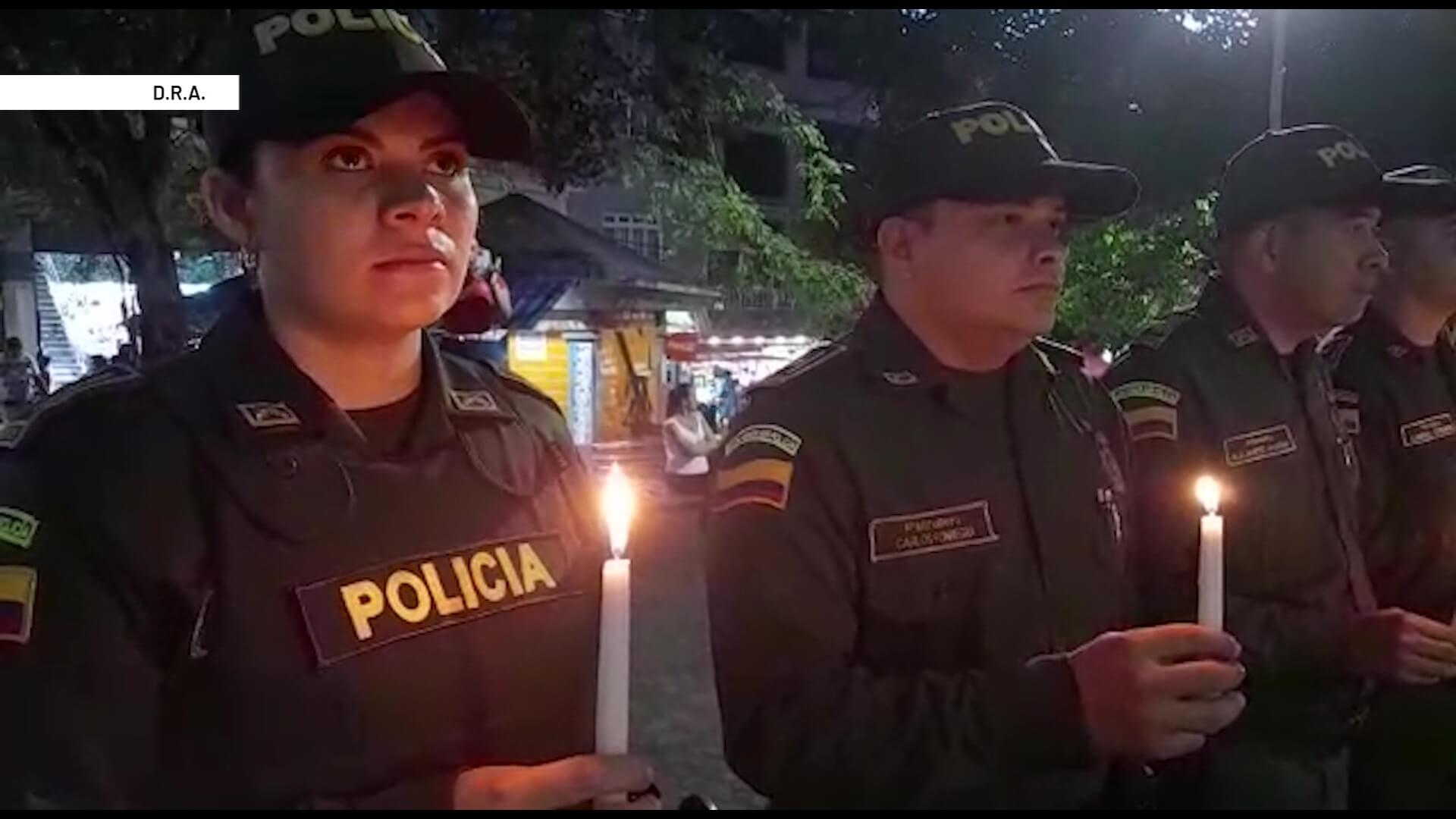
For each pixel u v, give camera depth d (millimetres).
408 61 1404
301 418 1393
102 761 1263
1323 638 2094
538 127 6297
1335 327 2373
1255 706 2139
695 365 16266
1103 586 1862
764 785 1638
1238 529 2207
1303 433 2303
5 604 1291
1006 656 1745
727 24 7500
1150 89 6039
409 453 1469
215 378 1399
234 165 1481
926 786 1532
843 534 1715
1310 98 5473
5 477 1368
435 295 1437
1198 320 2381
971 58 6320
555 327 14805
